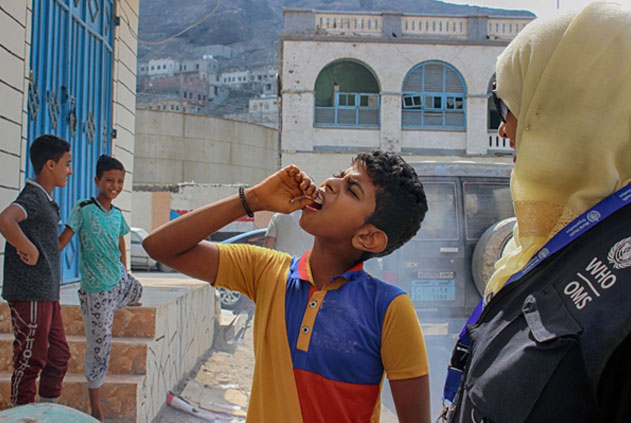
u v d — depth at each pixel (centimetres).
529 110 110
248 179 4103
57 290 322
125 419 360
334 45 2083
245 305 727
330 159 2073
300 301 143
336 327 136
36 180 323
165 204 2394
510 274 118
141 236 1595
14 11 459
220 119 3959
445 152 2108
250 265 156
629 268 83
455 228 507
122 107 743
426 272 501
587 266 90
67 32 573
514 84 119
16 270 304
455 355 130
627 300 81
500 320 103
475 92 2105
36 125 509
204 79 14212
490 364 98
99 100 669
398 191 139
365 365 136
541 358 87
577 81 102
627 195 94
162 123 3766
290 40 2077
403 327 138
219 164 3950
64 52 570
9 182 453
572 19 107
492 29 2155
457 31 2139
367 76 2348
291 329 140
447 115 2119
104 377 361
